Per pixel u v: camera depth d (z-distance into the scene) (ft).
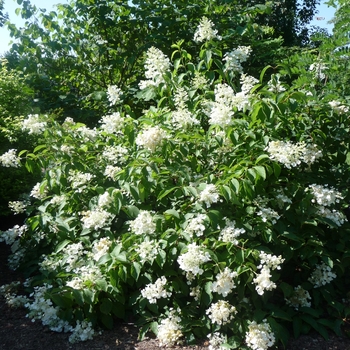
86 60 23.58
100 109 22.04
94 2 21.85
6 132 15.96
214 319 9.30
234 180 9.84
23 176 16.49
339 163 13.30
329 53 15.43
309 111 12.15
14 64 22.63
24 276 13.38
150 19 20.63
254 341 9.11
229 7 22.17
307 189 10.95
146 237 10.32
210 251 9.59
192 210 10.48
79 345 10.06
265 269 9.20
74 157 12.41
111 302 10.49
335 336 10.28
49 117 13.29
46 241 13.69
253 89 11.00
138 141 10.60
